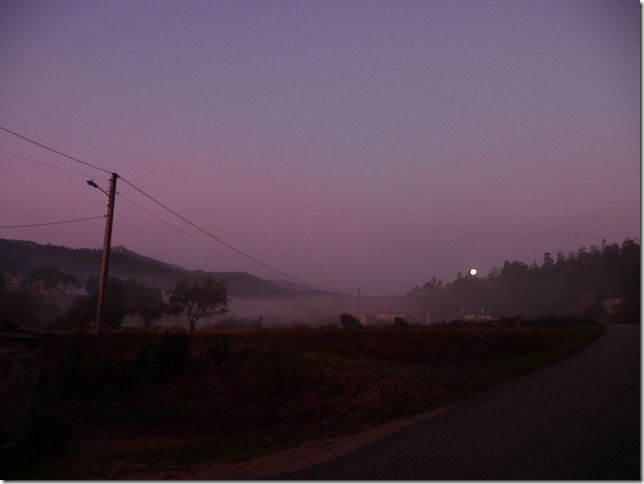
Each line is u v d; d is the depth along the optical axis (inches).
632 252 5349.4
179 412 952.9
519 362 1151.6
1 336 642.8
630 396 637.3
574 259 5940.0
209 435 797.9
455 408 684.7
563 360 1143.0
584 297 4665.4
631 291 4133.9
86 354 1127.0
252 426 829.2
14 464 607.2
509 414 590.2
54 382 1087.6
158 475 501.7
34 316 2262.6
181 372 1198.3
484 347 1355.8
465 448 453.1
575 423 510.6
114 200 1379.2
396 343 1401.3
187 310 2454.5
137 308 2508.6
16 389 653.3
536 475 364.5
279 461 502.3
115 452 679.1
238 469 487.8
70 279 3425.2
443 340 1401.3
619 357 1139.9
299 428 759.1
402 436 538.0
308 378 1032.2
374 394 876.0
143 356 1208.2
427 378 960.3
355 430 642.2
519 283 5866.1
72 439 808.3
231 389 1066.7
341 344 1472.7
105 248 1366.9
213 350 1229.1
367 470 413.4
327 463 455.8
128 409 1002.7
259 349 1259.8
